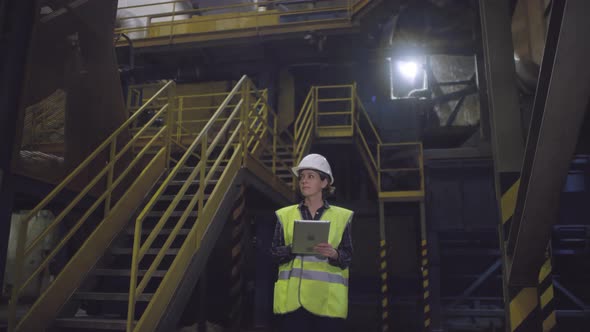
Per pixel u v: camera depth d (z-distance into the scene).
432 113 14.43
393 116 13.83
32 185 5.30
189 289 5.10
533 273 4.10
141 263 5.96
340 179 14.98
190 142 9.72
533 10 5.85
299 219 3.09
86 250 5.25
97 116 6.45
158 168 6.95
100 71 6.53
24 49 5.09
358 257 14.58
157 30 16.03
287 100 15.51
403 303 13.55
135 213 6.20
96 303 5.52
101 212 6.54
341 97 15.73
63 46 5.76
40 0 5.29
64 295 4.86
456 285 13.66
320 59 15.59
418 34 14.66
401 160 13.51
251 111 8.02
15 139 4.90
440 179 13.19
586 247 11.99
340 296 2.92
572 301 12.42
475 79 14.33
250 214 11.66
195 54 15.59
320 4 16.41
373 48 15.05
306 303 2.87
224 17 15.25
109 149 6.68
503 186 4.39
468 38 14.28
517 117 4.50
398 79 15.02
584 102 2.98
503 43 4.67
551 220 3.64
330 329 2.88
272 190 8.82
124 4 17.59
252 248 13.16
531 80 6.62
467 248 13.33
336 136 12.80
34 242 4.47
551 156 3.28
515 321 4.15
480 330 12.48
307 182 3.10
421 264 12.23
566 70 2.84
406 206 13.52
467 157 12.97
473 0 14.06
